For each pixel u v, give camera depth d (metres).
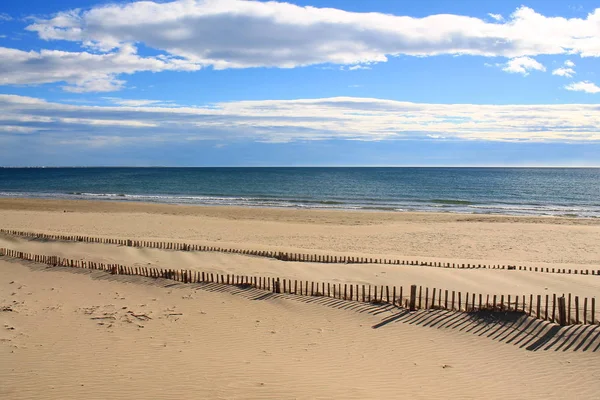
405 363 11.85
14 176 175.12
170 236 35.19
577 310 13.60
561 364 11.67
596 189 103.69
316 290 17.97
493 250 31.09
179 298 17.44
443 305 15.88
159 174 198.00
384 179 152.38
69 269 21.92
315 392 10.05
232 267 22.36
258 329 14.31
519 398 10.05
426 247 32.00
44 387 10.17
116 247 26.64
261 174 199.75
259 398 9.72
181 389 10.12
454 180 147.25
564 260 28.02
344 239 34.91
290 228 40.16
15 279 20.44
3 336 13.41
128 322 14.84
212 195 83.12
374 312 15.52
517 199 77.81
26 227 38.12
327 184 120.88
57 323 14.65
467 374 11.23
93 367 11.30
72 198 75.19
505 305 14.99
